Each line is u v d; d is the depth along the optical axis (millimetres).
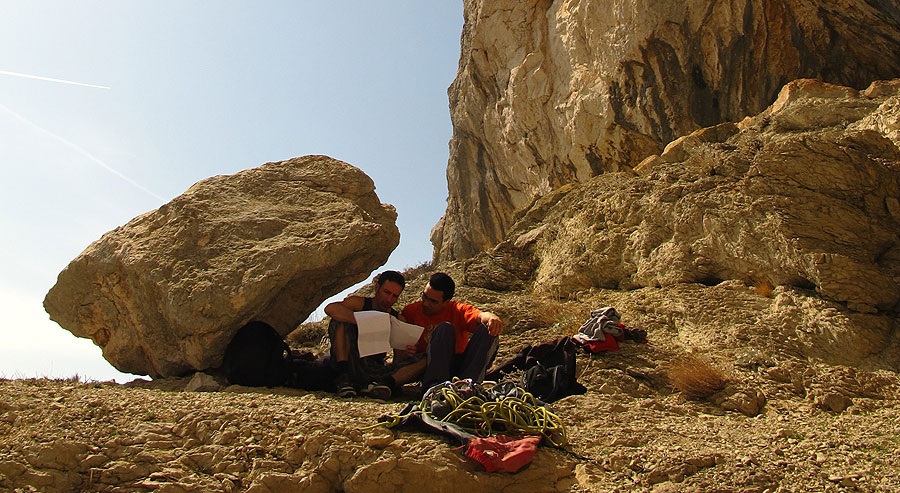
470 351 5395
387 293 5730
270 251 6051
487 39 23672
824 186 7535
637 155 17188
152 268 6125
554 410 5066
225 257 6109
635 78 16812
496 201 24922
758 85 14578
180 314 5852
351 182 7023
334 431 4023
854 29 13367
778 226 7262
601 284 9008
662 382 5949
